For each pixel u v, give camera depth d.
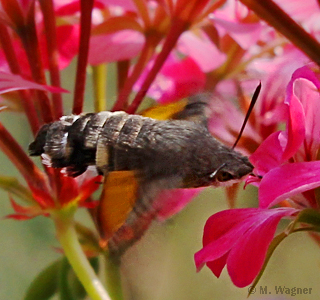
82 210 0.35
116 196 0.32
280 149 0.33
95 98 0.35
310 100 0.33
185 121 0.33
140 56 0.35
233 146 0.33
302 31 0.33
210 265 0.33
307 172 0.32
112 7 0.36
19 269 0.53
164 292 0.38
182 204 0.32
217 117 0.33
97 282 0.34
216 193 0.33
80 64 0.34
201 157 0.32
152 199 0.32
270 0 0.33
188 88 0.33
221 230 0.33
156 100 0.33
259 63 0.35
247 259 0.32
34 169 0.34
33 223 0.54
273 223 0.33
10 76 0.33
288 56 0.35
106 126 0.33
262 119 0.33
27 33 0.34
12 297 0.52
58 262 0.36
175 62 0.36
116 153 0.32
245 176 0.32
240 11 0.36
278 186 0.32
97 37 0.35
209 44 0.35
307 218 0.33
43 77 0.34
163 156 0.32
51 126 0.33
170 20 0.35
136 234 0.31
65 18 0.35
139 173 0.32
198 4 0.34
